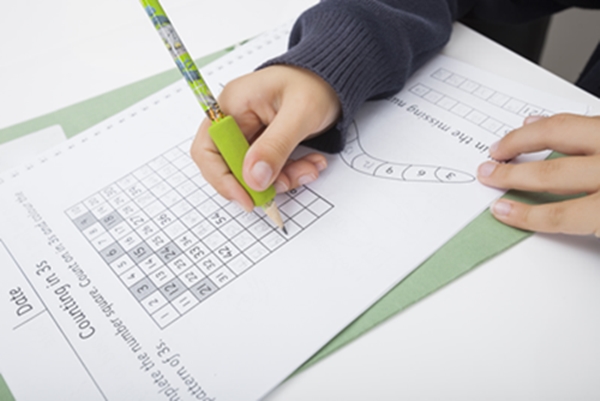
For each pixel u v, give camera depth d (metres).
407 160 0.43
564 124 0.40
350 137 0.46
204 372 0.31
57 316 0.35
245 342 0.33
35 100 0.54
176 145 0.48
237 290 0.36
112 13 0.65
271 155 0.37
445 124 0.46
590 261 0.35
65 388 0.32
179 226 0.41
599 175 0.36
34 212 0.43
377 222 0.39
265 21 0.62
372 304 0.34
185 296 0.36
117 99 0.53
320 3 0.51
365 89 0.46
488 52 0.54
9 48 0.61
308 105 0.41
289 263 0.37
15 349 0.34
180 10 0.64
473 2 0.63
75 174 0.46
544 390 0.29
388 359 0.31
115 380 0.32
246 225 0.40
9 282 0.38
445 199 0.40
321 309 0.34
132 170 0.46
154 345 0.33
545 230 0.36
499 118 0.46
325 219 0.39
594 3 0.68
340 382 0.31
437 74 0.52
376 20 0.48
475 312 0.33
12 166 0.47
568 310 0.33
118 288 0.37
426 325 0.33
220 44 0.59
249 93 0.42
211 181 0.41
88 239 0.40
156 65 0.57
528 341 0.31
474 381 0.30
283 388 0.31
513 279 0.35
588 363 0.30
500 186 0.40
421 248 0.37
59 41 0.62
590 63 0.69
